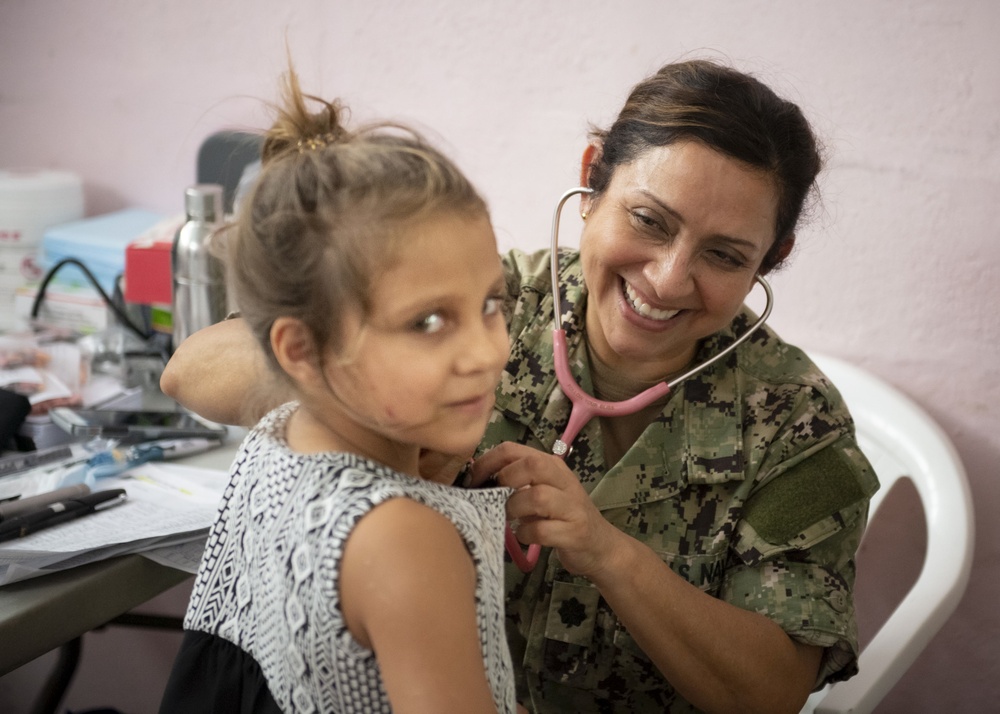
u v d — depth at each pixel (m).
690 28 1.41
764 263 0.99
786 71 1.37
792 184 0.91
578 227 1.55
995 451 1.39
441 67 1.56
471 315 0.58
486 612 0.57
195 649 0.66
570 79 1.49
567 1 1.46
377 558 0.53
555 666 1.01
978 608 1.45
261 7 1.64
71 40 1.77
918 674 1.51
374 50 1.60
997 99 1.28
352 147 0.60
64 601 0.90
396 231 0.56
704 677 0.90
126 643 1.89
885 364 1.42
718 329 0.97
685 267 0.89
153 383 1.38
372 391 0.58
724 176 0.87
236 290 0.63
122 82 1.76
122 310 1.48
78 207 1.70
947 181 1.33
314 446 0.63
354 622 0.54
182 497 1.07
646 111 0.91
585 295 1.07
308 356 0.60
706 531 0.98
